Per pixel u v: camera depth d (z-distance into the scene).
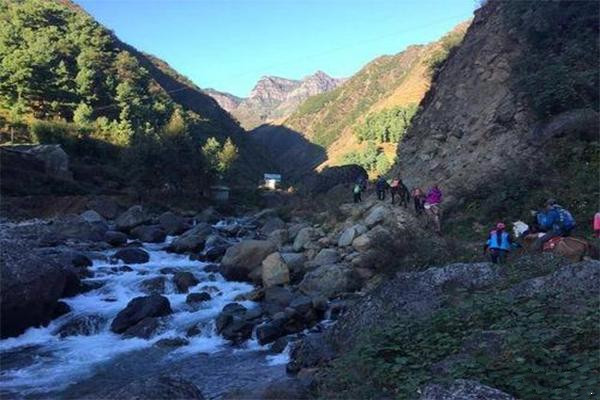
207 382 11.12
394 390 6.75
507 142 23.23
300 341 12.58
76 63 96.62
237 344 14.03
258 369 11.88
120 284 18.91
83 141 67.56
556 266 10.88
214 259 24.66
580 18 24.78
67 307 16.36
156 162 53.88
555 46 25.31
